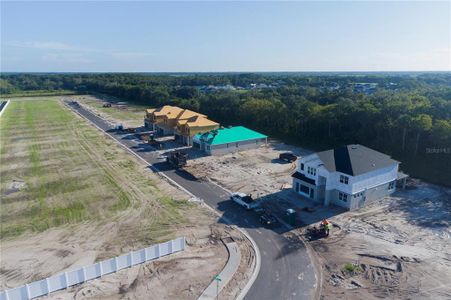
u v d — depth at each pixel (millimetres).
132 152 66000
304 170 43938
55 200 42438
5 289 25500
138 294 24938
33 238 33156
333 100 103938
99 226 35562
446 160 54438
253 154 64438
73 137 78750
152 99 144250
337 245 32062
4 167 55938
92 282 26312
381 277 27156
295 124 79500
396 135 61406
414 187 46844
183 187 47094
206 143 64562
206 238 33281
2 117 107000
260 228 35438
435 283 26344
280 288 25766
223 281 26484
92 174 52469
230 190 45969
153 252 29312
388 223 36375
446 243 32281
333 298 24656
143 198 43031
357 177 39062
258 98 107875
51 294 24906
